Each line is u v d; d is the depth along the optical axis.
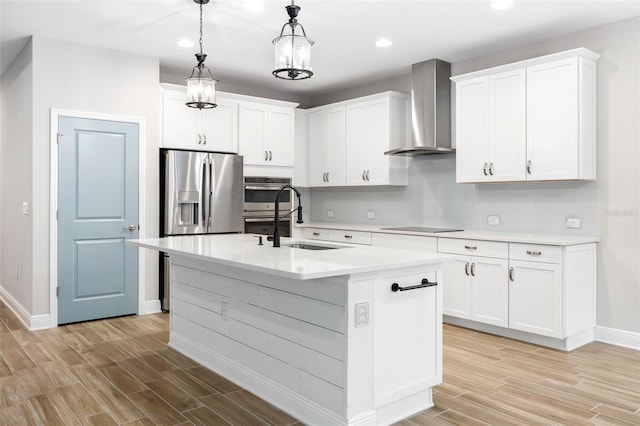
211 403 2.66
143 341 3.82
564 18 3.69
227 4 3.45
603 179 3.79
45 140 4.15
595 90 3.81
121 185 4.55
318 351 2.38
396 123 5.24
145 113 4.69
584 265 3.70
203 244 3.19
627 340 3.67
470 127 4.31
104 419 2.45
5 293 5.23
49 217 4.19
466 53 4.58
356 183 5.54
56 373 3.10
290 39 2.59
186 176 4.83
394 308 2.42
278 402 2.62
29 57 4.18
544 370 3.15
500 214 4.48
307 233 5.86
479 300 3.98
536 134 3.85
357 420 2.25
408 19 3.74
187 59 4.83
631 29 3.64
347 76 5.46
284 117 5.77
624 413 2.52
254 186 5.47
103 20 3.77
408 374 2.49
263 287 2.75
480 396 2.74
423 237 4.42
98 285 4.46
